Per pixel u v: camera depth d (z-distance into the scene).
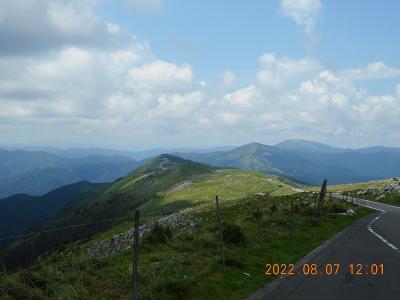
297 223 32.09
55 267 13.85
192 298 12.62
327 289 13.41
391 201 69.50
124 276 13.98
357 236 27.11
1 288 11.13
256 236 25.22
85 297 11.84
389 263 17.61
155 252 19.23
